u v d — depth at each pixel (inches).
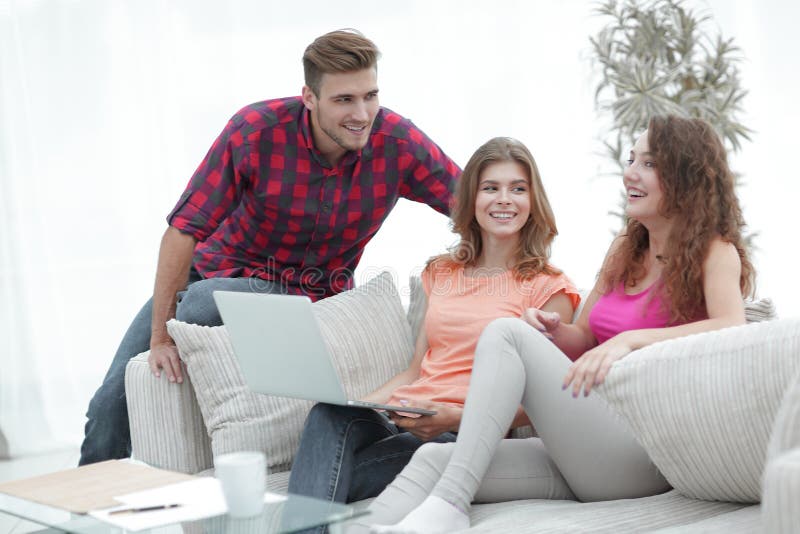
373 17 172.9
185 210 103.7
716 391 65.2
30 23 167.8
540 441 80.4
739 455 64.8
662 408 67.4
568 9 172.4
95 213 171.8
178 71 171.5
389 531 66.9
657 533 61.3
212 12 171.3
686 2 166.9
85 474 76.5
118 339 173.6
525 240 92.5
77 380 172.7
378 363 94.1
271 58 172.1
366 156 106.3
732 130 147.1
